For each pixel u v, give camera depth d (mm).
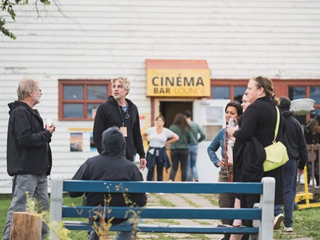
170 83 18703
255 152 7113
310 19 19688
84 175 6449
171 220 11781
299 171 10938
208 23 19484
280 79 19578
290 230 10234
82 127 19016
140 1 19344
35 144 8109
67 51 19156
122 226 6242
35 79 8367
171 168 17844
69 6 19156
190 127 17953
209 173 18734
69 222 6238
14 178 8289
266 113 7195
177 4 19422
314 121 16578
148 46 19328
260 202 6285
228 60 19484
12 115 8203
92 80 19156
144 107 19062
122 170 6371
